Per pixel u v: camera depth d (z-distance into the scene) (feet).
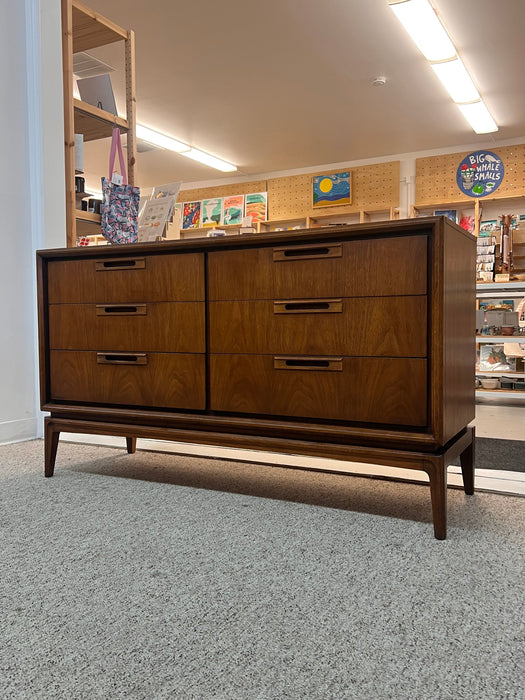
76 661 2.75
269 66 15.67
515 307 18.06
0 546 4.24
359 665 2.70
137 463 6.95
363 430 4.74
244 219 25.55
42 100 8.82
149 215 8.23
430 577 3.68
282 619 3.14
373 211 24.57
